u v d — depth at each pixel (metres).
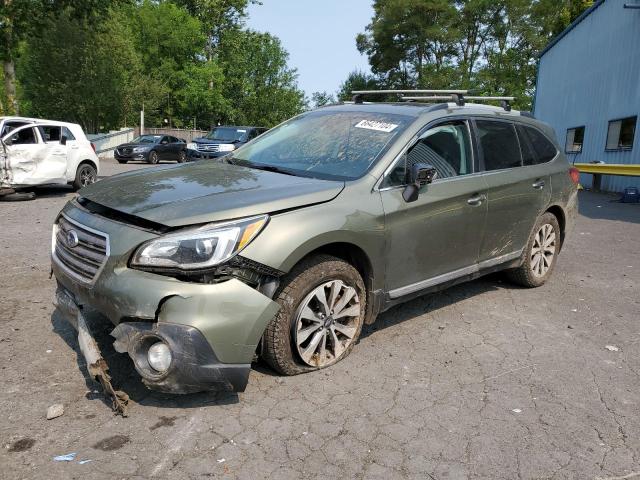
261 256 3.07
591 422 3.15
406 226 3.89
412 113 4.35
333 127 4.48
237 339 2.97
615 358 4.05
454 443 2.89
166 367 2.90
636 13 16.28
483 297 5.36
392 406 3.23
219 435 2.87
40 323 4.23
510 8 47.28
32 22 23.45
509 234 4.99
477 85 47.38
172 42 48.19
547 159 5.52
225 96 51.75
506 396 3.41
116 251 2.99
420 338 4.27
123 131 36.69
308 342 3.52
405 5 45.34
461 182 4.36
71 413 3.01
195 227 2.99
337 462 2.69
